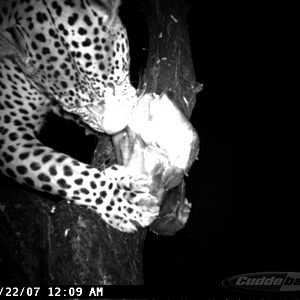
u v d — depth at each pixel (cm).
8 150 245
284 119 348
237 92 369
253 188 315
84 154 302
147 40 288
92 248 229
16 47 239
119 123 236
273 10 403
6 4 240
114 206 236
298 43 393
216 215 306
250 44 396
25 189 256
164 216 237
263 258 300
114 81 238
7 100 251
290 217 308
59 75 238
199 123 345
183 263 292
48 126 298
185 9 265
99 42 234
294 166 322
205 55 392
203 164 319
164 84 245
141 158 234
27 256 237
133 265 234
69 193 238
